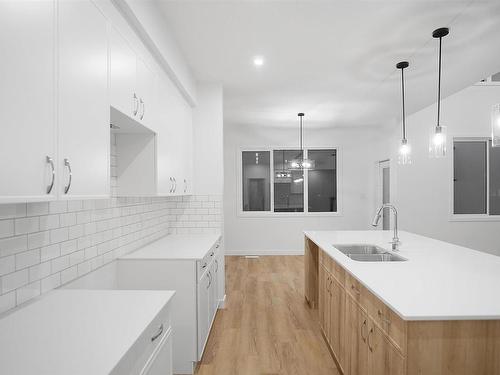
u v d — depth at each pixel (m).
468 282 1.69
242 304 3.69
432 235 5.59
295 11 2.22
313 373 2.29
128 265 2.32
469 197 5.68
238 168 6.46
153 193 2.27
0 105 0.87
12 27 0.92
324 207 6.64
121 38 1.66
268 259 6.05
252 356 2.53
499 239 5.55
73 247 1.78
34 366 0.92
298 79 3.58
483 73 3.38
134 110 1.84
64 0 1.16
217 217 3.60
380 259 2.76
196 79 3.56
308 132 6.54
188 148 3.36
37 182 1.01
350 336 1.99
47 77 1.06
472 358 1.27
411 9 2.19
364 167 6.53
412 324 1.27
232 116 5.47
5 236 1.31
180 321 2.30
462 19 2.31
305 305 3.66
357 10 2.21
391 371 1.40
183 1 2.09
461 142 5.67
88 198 1.33
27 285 1.43
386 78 3.54
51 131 1.08
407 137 5.54
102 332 1.14
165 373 1.45
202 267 2.47
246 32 2.51
